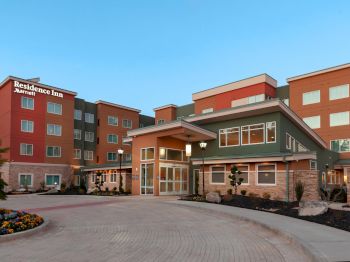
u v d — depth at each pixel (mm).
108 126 54062
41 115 44438
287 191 22016
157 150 27938
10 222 10891
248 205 17500
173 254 7867
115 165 36250
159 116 57875
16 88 42125
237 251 8141
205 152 29797
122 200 23297
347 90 40781
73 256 7789
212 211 15891
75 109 50500
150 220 13586
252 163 24297
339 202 21016
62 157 46344
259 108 25656
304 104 43875
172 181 28922
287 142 26625
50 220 13555
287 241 9234
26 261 7402
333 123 41500
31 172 42562
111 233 10812
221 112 28109
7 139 41406
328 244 7949
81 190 35750
